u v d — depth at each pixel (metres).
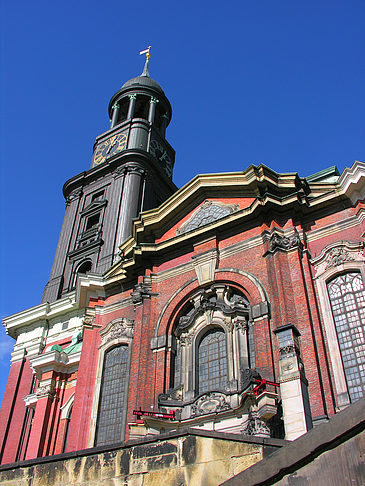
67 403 27.00
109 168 41.38
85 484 10.90
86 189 42.16
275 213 21.41
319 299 19.08
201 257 22.45
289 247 20.31
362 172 20.20
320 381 16.91
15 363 33.41
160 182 42.25
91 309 25.89
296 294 19.14
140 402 20.28
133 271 25.23
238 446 9.80
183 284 22.58
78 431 22.00
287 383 15.84
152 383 20.52
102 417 22.14
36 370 28.55
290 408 15.30
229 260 21.73
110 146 43.53
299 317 18.59
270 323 18.97
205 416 18.14
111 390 22.73
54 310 34.19
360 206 20.16
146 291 23.36
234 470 9.59
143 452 10.64
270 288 19.59
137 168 40.22
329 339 18.02
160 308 22.62
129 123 43.84
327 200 20.92
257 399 16.95
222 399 18.38
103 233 37.22
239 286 20.83
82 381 23.61
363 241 19.34
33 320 34.66
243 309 20.09
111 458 10.95
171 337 21.62
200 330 20.92
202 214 24.11
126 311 24.81
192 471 9.92
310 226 21.16
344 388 16.83
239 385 18.44
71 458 11.45
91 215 39.53
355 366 17.27
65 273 37.38
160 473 10.21
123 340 23.70
